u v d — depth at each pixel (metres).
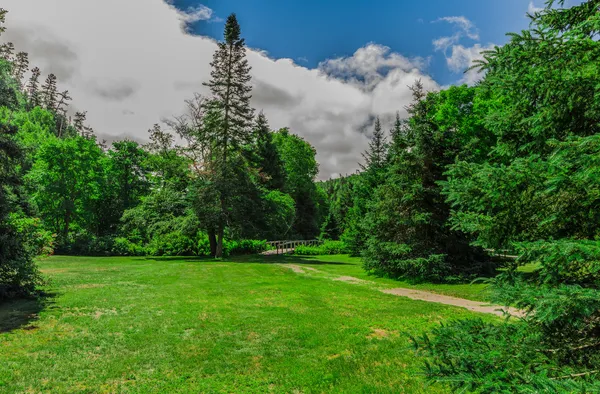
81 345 6.55
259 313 9.07
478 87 4.16
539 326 3.15
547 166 3.00
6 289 10.09
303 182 50.41
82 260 23.98
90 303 9.95
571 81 3.30
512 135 4.08
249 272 18.09
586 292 2.46
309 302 10.49
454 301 10.77
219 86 27.52
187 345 6.65
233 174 26.50
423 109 15.96
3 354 6.05
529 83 3.58
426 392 4.68
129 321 8.20
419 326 7.84
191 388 4.98
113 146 39.84
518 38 3.62
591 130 3.51
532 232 3.48
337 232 45.81
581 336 3.04
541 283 3.19
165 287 13.05
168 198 28.55
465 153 14.78
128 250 30.56
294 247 37.47
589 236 3.26
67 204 32.56
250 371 5.55
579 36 3.30
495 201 3.41
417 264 14.01
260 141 42.12
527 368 2.78
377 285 13.85
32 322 7.99
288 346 6.64
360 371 5.46
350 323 8.15
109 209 38.41
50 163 33.34
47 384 5.01
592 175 2.65
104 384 5.07
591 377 2.57
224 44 27.38
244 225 27.00
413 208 14.87
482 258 15.26
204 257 28.59
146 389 4.93
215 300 10.73
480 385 2.69
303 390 4.93
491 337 3.29
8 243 9.77
